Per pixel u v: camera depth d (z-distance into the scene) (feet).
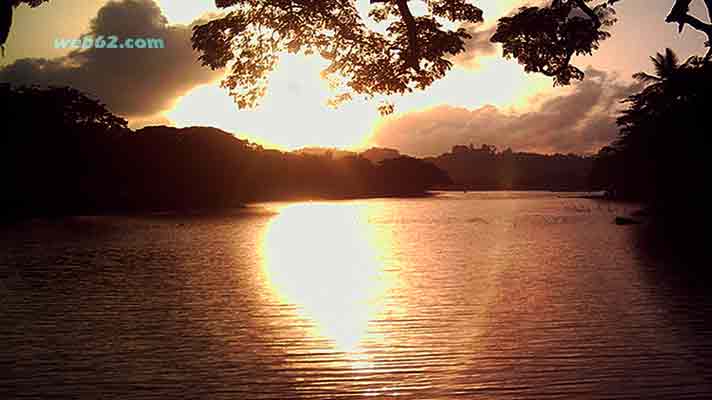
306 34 27.86
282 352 34.68
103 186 252.42
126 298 52.01
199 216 218.59
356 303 49.42
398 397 27.27
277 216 221.46
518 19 29.68
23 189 209.05
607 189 335.26
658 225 148.97
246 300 51.08
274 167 463.42
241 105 29.86
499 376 29.94
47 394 27.78
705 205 147.84
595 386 28.27
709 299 49.06
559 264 75.15
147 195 281.74
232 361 32.91
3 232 135.44
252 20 27.63
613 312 44.57
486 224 167.12
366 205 345.92
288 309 47.14
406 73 27.86
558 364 31.76
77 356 33.83
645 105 179.73
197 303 49.70
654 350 34.06
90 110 232.94
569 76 30.99
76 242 111.14
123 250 96.78
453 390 28.07
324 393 27.91
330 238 122.83
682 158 145.48
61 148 216.54
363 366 31.89
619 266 72.02
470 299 50.83
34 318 43.73
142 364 32.35
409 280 62.59
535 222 173.68
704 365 31.17
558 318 42.80
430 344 36.14
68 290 56.39
